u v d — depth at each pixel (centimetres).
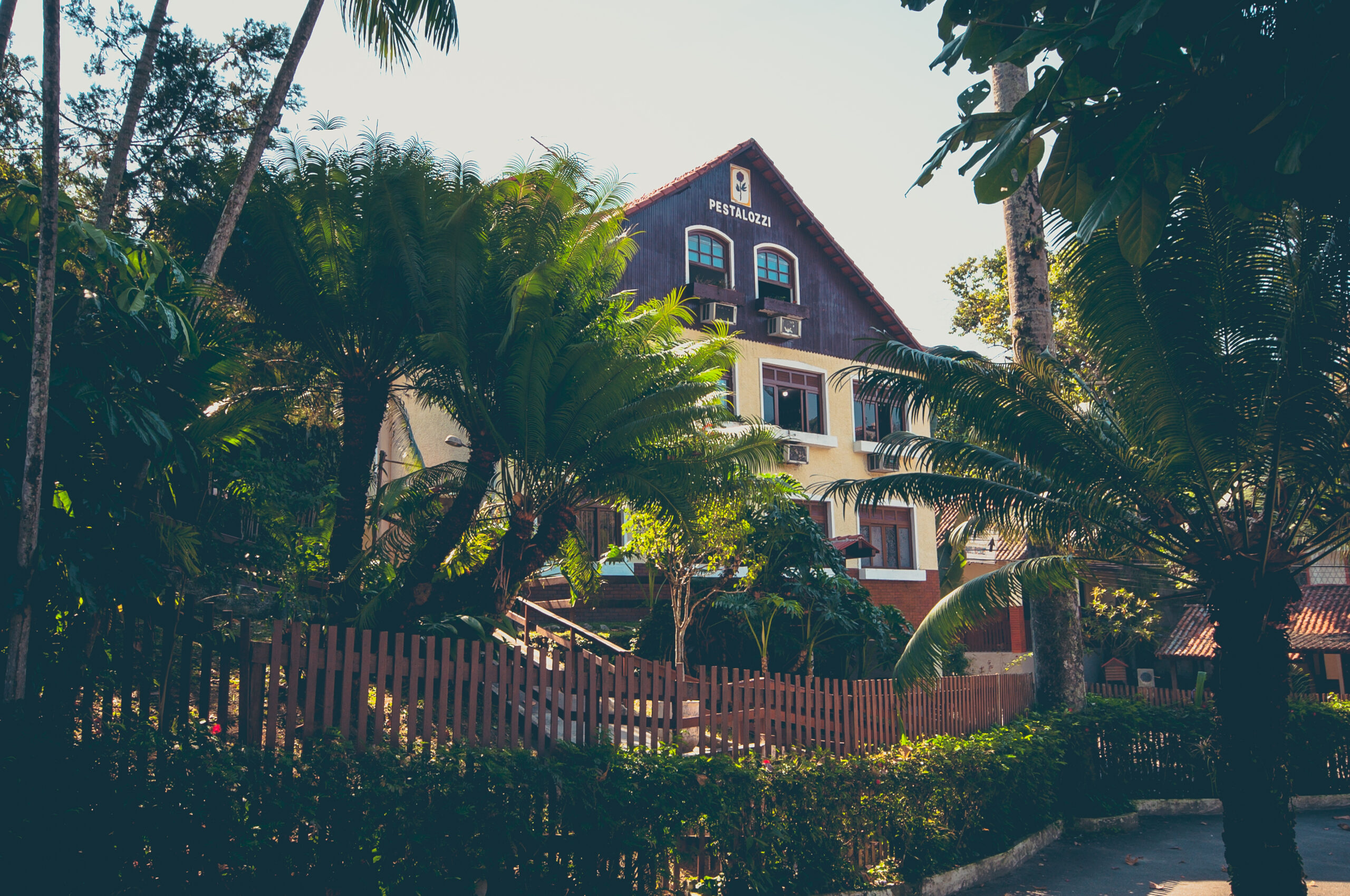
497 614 1078
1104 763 1338
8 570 535
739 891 707
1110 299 857
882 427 2488
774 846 741
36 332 534
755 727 845
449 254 1035
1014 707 1318
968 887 898
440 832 559
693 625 1627
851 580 1703
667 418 1081
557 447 1087
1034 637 1425
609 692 748
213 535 750
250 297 1122
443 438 1828
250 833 506
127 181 1355
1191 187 805
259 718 576
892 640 1711
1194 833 1216
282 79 811
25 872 461
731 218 2300
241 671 580
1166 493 921
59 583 576
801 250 2425
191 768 511
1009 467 1021
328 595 948
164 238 1258
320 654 601
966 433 1074
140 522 619
